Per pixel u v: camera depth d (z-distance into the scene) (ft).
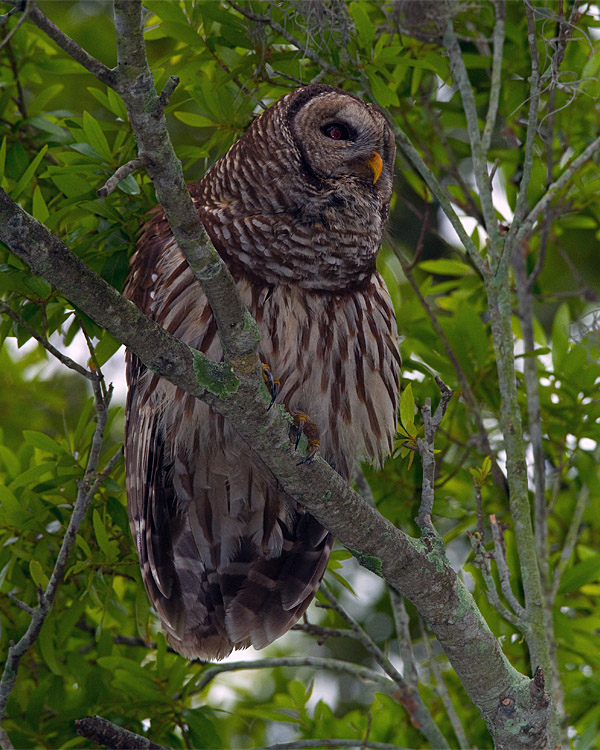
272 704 37.93
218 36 32.48
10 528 30.83
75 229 31.22
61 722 31.58
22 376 46.96
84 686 32.01
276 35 32.07
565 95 37.22
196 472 30.45
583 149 37.96
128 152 29.12
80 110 51.42
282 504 30.89
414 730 35.76
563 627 33.68
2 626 32.19
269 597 31.12
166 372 20.94
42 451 33.14
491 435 39.45
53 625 30.99
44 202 28.94
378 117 31.04
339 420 30.07
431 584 23.63
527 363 33.40
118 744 24.20
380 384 30.30
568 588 33.91
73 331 32.09
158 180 18.25
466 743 30.22
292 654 49.34
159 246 29.50
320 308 28.58
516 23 38.65
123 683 30.96
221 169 30.01
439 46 35.70
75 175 28.99
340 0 31.63
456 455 37.93
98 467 31.04
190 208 18.86
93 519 29.32
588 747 30.73
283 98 30.27
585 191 36.94
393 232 39.37
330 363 29.01
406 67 36.47
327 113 29.78
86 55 16.98
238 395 21.53
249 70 32.55
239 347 20.92
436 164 38.60
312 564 30.86
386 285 34.68
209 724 31.53
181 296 28.07
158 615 29.45
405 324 37.37
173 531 31.09
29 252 18.74
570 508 39.73
